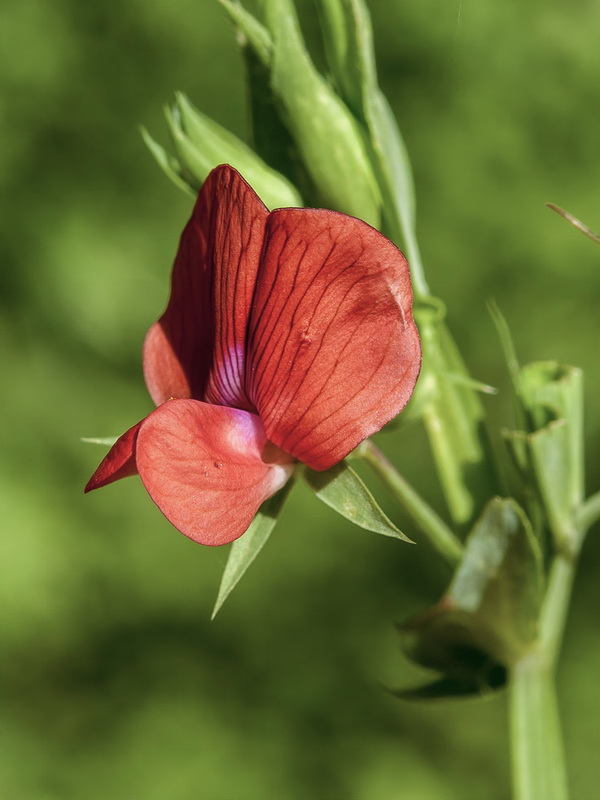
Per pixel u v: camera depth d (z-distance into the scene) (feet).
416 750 0.83
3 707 0.83
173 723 0.82
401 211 0.36
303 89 0.35
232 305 0.32
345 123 0.35
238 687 0.85
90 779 0.80
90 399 0.84
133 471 0.32
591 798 0.79
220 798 0.79
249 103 0.36
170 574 0.84
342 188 0.35
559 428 0.37
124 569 0.83
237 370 0.33
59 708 0.84
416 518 0.37
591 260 0.86
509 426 0.84
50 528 0.80
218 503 0.32
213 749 0.81
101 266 0.84
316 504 0.84
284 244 0.31
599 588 0.83
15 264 0.86
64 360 0.85
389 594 0.86
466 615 0.36
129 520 0.83
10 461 0.82
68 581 0.80
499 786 0.81
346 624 0.86
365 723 0.84
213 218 0.32
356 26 0.35
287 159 0.36
